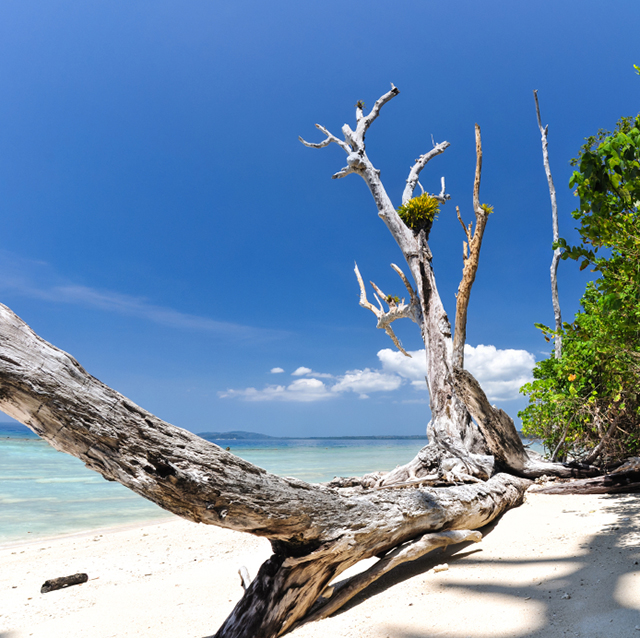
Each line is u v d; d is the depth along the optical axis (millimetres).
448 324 10719
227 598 3859
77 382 2438
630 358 5539
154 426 2652
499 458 7742
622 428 7957
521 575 3334
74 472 17641
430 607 2959
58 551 6297
